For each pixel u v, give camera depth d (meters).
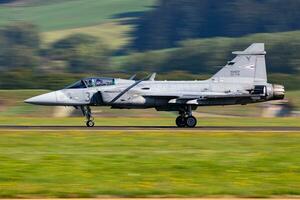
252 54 155.50
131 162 87.56
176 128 144.62
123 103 147.88
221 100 152.50
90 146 105.50
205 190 69.12
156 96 147.38
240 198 66.12
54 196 65.81
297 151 100.56
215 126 165.62
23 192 67.19
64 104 147.62
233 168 83.81
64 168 82.62
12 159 89.44
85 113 150.38
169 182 74.00
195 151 99.62
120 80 149.88
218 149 102.69
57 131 129.62
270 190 69.38
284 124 189.75
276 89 154.75
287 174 80.00
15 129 136.25
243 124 190.12
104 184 72.25
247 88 153.75
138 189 69.31
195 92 150.25
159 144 108.94
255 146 107.19
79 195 66.38
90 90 147.88
